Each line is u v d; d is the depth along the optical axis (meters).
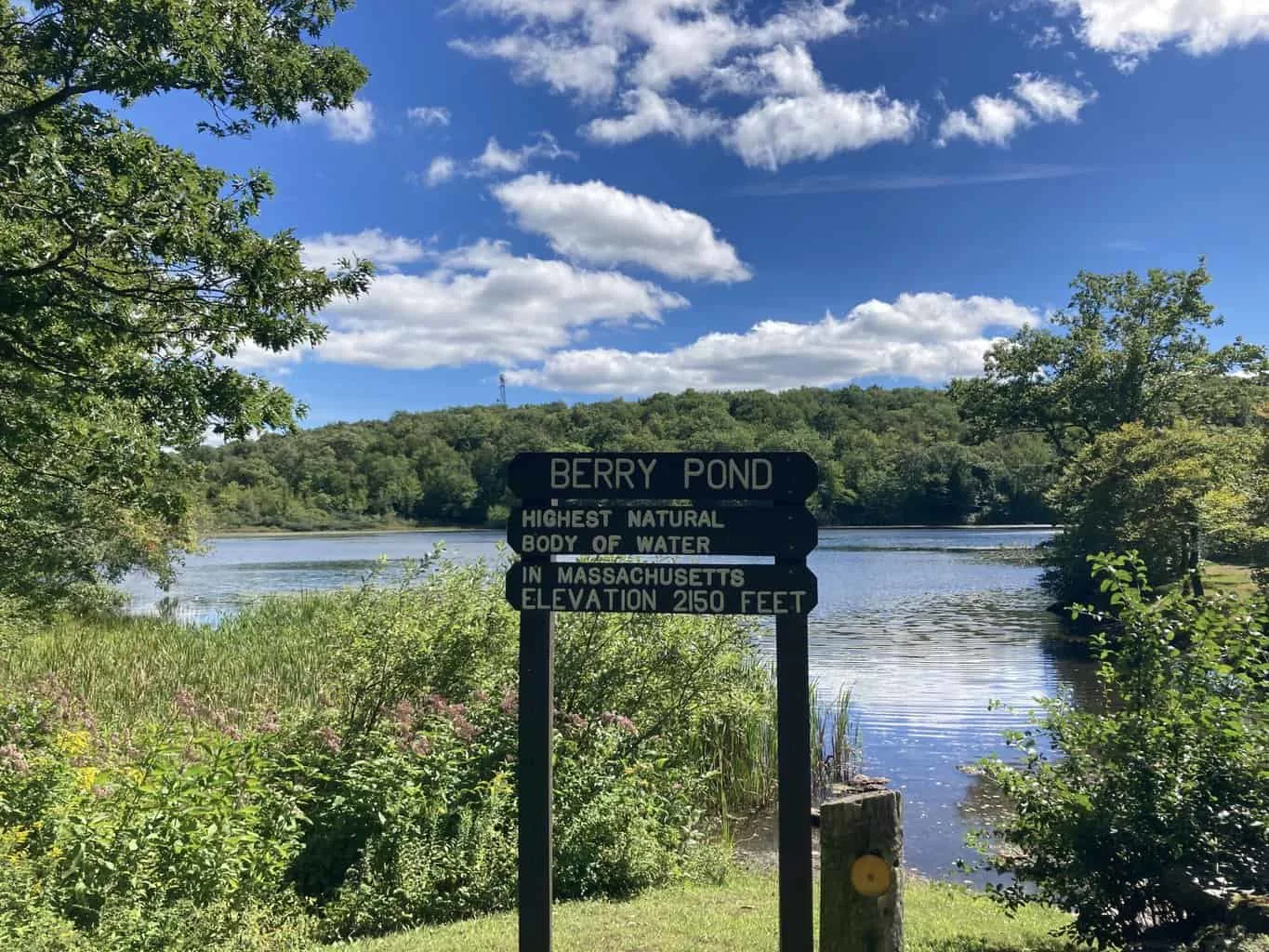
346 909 6.04
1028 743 5.52
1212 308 45.88
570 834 6.83
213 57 8.34
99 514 15.49
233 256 8.52
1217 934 4.17
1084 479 34.75
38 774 6.18
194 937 4.84
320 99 9.98
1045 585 39.12
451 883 6.42
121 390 8.43
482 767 7.30
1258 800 4.67
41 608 15.98
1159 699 5.07
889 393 188.38
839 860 3.83
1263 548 22.80
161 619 25.89
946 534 104.31
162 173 8.03
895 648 25.48
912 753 14.06
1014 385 50.16
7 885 4.55
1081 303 49.31
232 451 129.88
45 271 8.07
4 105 8.52
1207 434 33.34
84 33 7.90
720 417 150.25
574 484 4.23
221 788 5.93
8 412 8.57
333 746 7.42
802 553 4.04
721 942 5.16
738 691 10.41
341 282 9.41
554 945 5.15
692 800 10.09
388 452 141.25
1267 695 4.91
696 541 4.11
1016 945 5.29
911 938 5.46
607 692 9.23
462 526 126.25
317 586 43.78
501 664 8.84
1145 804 4.74
